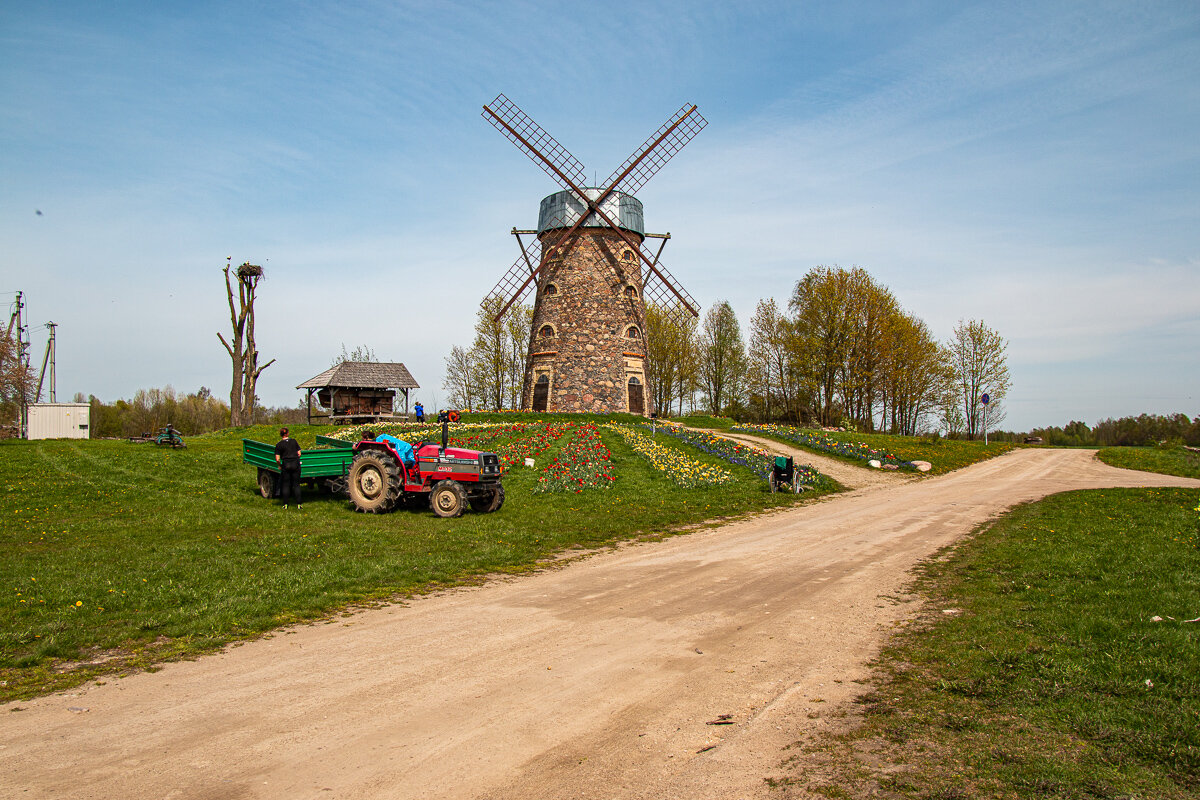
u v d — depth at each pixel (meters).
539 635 8.73
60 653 7.76
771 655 7.94
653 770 5.20
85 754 5.39
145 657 7.75
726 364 75.62
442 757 5.41
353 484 18.67
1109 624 8.43
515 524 17.36
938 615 9.51
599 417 41.25
